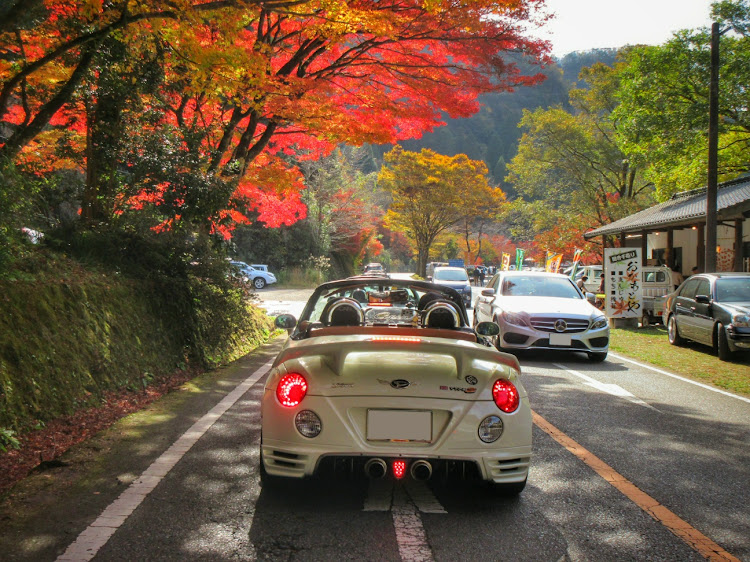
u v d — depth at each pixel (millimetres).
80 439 4984
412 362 3746
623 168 36156
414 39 10438
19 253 6254
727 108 17906
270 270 41438
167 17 7145
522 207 39500
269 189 14133
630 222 22828
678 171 20938
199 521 3414
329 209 43625
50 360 5508
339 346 3564
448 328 4434
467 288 24797
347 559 2992
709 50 17703
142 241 8922
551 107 36469
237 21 7773
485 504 3787
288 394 3555
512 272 12164
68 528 3275
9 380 4879
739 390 8148
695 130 18094
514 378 3715
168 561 2932
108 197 9125
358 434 3477
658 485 4207
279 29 11445
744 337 10344
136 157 9188
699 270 18672
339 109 11383
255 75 9422
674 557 3096
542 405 6855
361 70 11922
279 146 15617
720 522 3572
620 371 9523
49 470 4207
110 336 6801
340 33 8023
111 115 9164
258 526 3367
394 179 53531
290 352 3699
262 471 3779
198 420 5758
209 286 10016
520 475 3633
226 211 10750
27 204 6242
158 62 9477
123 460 4480
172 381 7660
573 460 4750
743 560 3080
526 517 3586
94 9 7176
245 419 5820
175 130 10500
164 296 8625
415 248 73875
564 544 3223
